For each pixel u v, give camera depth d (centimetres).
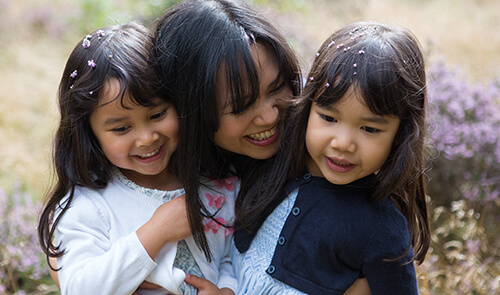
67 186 159
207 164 162
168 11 155
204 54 141
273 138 155
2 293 244
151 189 163
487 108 324
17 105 426
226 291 164
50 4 604
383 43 135
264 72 144
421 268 244
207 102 144
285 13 466
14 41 538
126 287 147
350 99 131
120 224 159
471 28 590
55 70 493
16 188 305
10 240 268
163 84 146
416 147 139
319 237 151
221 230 169
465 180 307
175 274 154
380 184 144
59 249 154
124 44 146
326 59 138
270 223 162
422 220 167
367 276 150
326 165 143
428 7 677
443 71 334
